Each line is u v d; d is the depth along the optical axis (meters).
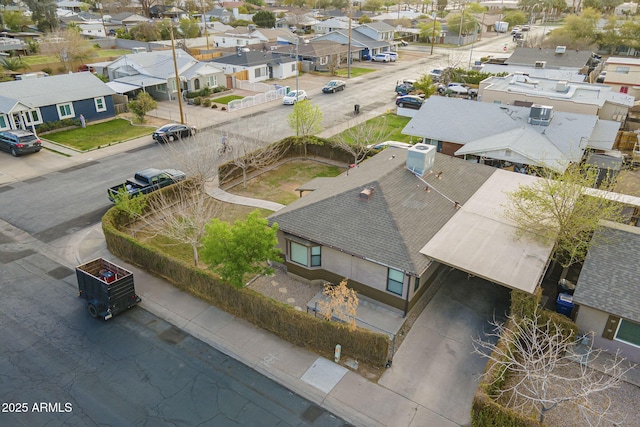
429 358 17.38
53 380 16.14
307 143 37.69
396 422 14.76
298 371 16.75
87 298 19.64
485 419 13.84
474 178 26.16
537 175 29.50
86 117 46.28
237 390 15.93
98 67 62.31
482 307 20.34
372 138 36.75
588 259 18.58
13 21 96.75
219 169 31.36
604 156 31.27
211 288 20.02
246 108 52.41
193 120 47.22
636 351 17.06
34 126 42.31
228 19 123.81
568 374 16.72
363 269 20.05
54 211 28.19
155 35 93.12
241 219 27.31
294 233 21.06
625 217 22.45
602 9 127.00
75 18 107.69
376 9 160.12
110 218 24.69
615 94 43.12
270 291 21.25
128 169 34.47
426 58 86.88
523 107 36.69
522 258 18.91
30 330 18.50
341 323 17.09
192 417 14.82
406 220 20.62
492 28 128.12
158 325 19.03
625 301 16.91
